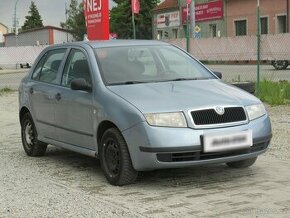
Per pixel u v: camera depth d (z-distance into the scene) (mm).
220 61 24922
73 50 7641
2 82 29266
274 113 12516
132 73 6945
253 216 5121
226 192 6008
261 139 6277
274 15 43500
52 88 7699
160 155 5855
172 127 5883
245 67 27828
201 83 6883
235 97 6398
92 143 6777
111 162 6426
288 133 9797
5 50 41000
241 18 47156
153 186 6359
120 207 5523
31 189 6391
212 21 51062
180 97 6227
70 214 5340
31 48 41344
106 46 7395
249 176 6738
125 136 6082
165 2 60156
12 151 9047
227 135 5980
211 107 6043
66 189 6348
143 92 6391
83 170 7383
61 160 8148
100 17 17359
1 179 6945
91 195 6039
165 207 5484
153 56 7375
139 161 5996
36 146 8336
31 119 8375
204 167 7285
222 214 5203
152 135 5840
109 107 6320
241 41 22844
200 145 5875
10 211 5516
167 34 58781
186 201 5688
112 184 6445
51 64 8094
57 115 7527
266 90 15102
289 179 6531
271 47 21766
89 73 6996
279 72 24797
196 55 24906
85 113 6828
